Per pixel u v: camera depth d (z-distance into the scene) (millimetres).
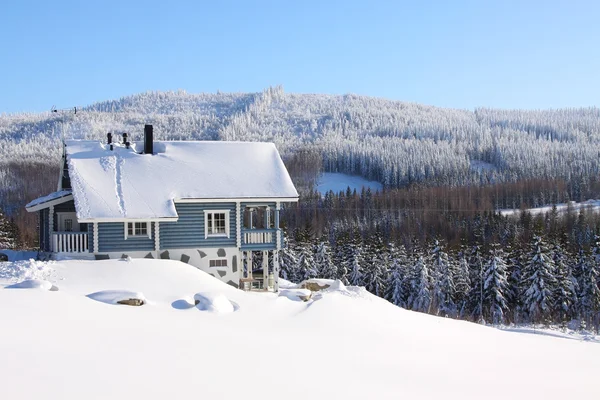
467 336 21219
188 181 30250
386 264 59125
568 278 53844
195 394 9055
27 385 8344
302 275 58062
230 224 30031
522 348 20469
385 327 19781
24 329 12023
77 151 31609
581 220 97812
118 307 17172
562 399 12672
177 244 29094
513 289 54906
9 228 65312
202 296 19312
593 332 43812
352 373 12258
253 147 34062
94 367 9773
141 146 34188
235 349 13023
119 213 27469
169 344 12547
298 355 13438
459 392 11883
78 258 27500
